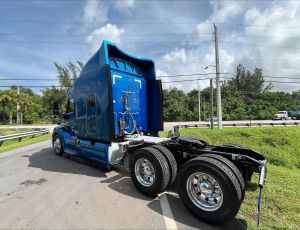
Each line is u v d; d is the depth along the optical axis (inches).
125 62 272.8
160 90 292.2
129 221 155.3
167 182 189.0
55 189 215.0
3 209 174.7
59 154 367.9
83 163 311.7
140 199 190.7
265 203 180.5
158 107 294.5
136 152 204.1
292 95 2881.4
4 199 193.5
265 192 201.5
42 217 161.3
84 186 221.8
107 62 241.3
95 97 263.3
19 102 2046.0
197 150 193.0
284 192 201.8
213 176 152.9
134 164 204.7
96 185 224.1
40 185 227.0
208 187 159.8
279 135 670.5
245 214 164.4
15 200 190.9
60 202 185.5
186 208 167.2
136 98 284.2
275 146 630.5
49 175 260.1
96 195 199.2
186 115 2098.9
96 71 257.9
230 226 150.6
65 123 350.0
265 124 1104.2
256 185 213.8
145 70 301.6
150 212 168.1
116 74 259.4
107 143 255.3
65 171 274.8
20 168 294.5
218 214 149.6
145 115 298.0
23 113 2166.6
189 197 164.2
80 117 296.7
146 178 201.0
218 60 929.5
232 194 146.0
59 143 365.7
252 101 2320.4
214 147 206.7
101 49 247.6
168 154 195.0
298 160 505.0
